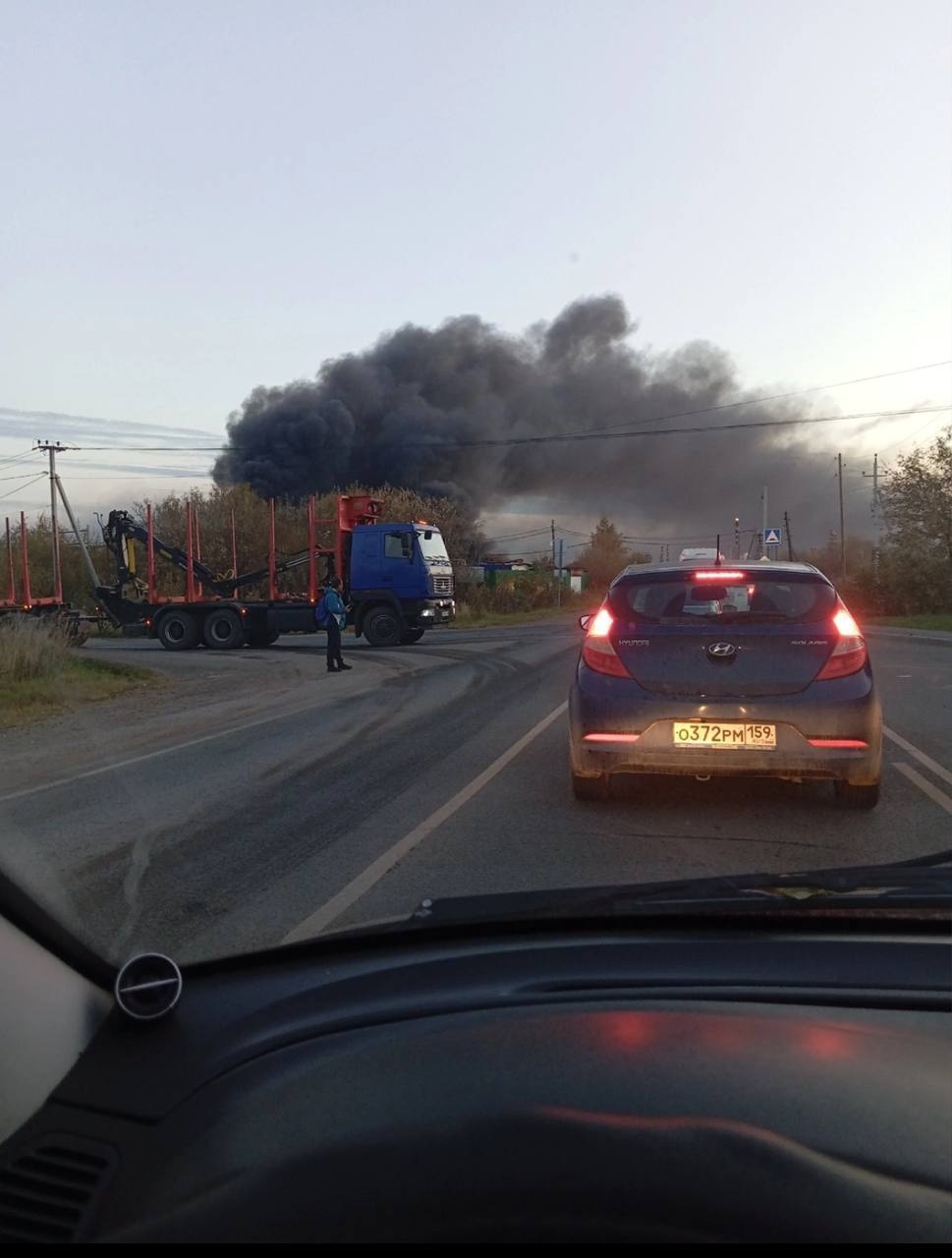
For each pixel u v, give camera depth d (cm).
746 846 667
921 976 328
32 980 293
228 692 1755
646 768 710
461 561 5859
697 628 708
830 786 845
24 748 1173
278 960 353
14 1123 266
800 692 693
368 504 3064
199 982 337
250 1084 272
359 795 852
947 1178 243
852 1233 225
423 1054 286
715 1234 222
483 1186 234
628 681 713
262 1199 231
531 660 2233
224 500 4047
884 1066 283
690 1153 246
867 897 360
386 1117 258
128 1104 268
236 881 604
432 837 701
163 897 568
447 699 1538
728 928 354
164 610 3092
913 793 825
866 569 5369
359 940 354
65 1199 237
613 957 339
